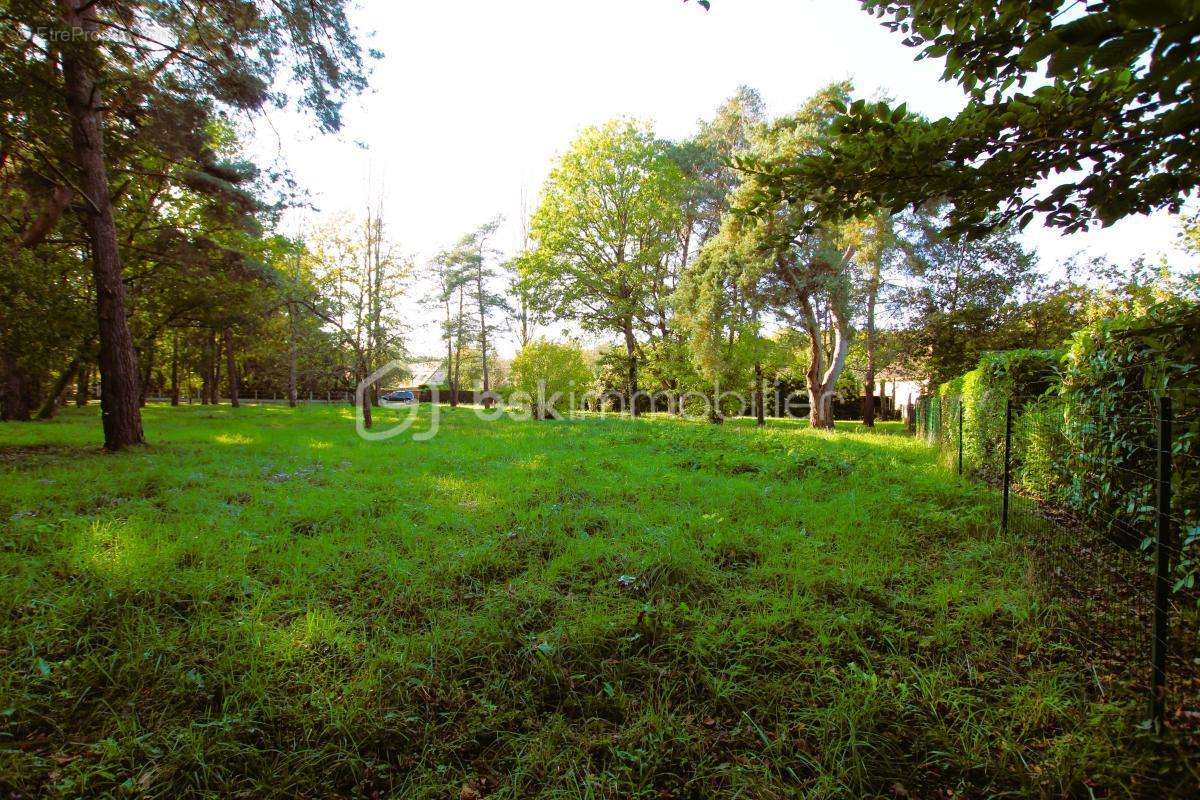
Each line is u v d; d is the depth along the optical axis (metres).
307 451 8.79
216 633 2.60
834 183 2.19
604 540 4.19
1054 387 4.86
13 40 6.40
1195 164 1.73
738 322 17.05
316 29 8.07
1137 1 0.93
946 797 1.75
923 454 9.64
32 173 8.62
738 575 3.51
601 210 23.00
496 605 2.98
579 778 1.84
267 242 16.95
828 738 2.00
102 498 5.02
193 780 1.78
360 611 2.94
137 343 17.06
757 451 9.17
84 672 2.28
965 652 2.55
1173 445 2.48
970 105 1.98
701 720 2.11
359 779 1.83
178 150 9.47
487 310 34.41
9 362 13.55
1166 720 1.93
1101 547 3.47
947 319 18.67
